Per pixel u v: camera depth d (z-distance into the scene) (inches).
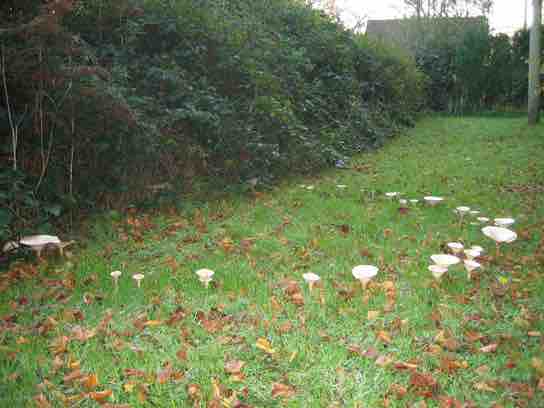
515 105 828.6
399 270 149.3
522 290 133.3
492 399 87.6
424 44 935.0
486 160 356.8
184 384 91.3
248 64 291.6
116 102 186.9
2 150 178.7
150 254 162.6
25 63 166.1
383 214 211.2
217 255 162.2
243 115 284.5
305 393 89.4
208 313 120.4
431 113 821.9
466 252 146.3
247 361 100.4
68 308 123.0
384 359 98.5
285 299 129.6
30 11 169.8
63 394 88.8
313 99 382.6
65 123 187.2
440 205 228.4
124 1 243.3
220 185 248.2
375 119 500.4
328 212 217.0
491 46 823.7
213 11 297.9
